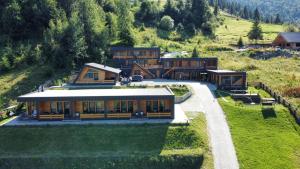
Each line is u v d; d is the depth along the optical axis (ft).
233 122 200.54
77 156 168.86
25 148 176.86
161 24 491.31
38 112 199.21
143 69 303.48
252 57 366.02
